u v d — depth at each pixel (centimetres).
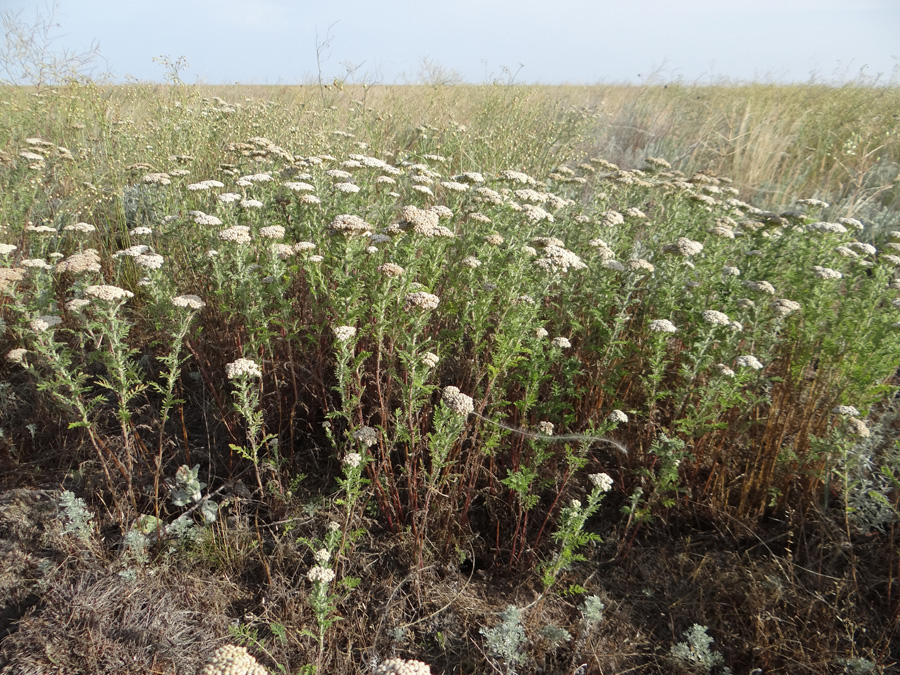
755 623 293
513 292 356
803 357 385
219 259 395
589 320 431
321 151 630
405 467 347
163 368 451
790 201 862
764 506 357
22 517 326
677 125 1182
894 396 416
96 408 402
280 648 272
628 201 594
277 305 382
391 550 332
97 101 562
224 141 660
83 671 250
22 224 495
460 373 413
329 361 392
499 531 360
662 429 373
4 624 273
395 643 283
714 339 371
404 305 311
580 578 331
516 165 733
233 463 390
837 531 330
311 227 435
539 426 341
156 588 294
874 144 988
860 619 297
